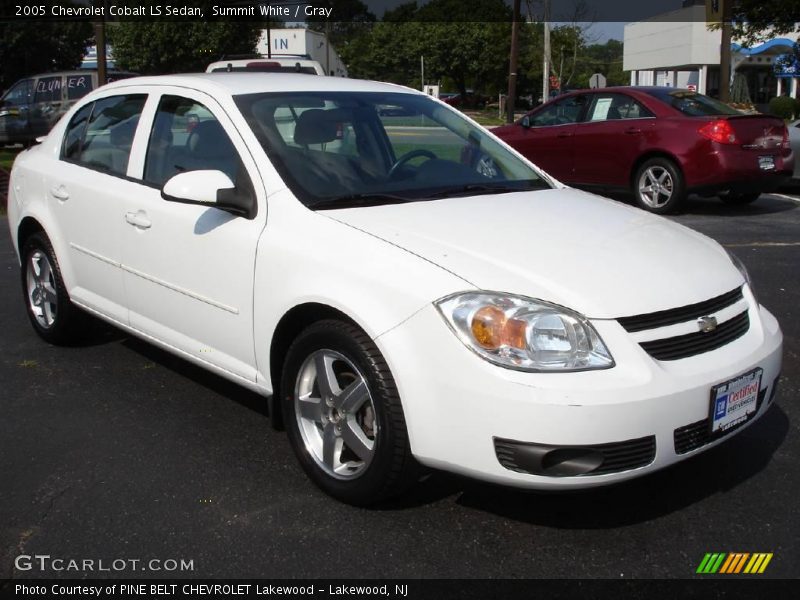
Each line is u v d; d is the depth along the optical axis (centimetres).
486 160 439
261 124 388
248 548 304
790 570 290
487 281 295
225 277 371
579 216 369
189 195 357
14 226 544
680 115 1022
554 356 281
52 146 527
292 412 348
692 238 368
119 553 302
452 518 324
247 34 2644
